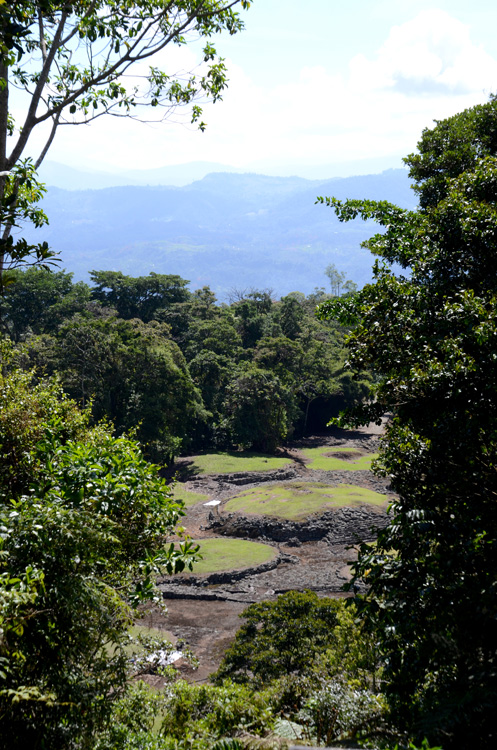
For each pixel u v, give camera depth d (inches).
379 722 306.0
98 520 326.6
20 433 513.7
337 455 3462.1
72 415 620.1
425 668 274.8
